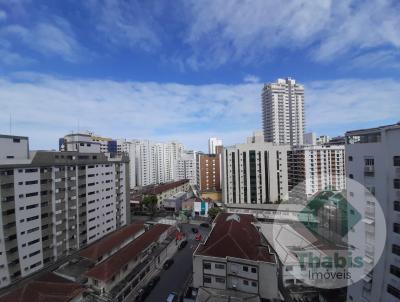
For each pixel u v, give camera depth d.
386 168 24.09
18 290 31.94
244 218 56.22
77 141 55.59
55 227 46.78
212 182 123.12
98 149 61.34
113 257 40.94
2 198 37.97
